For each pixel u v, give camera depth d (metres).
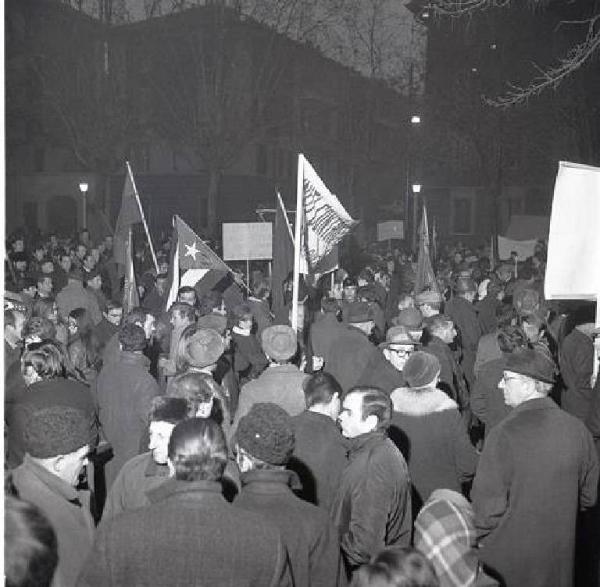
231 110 38.47
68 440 3.80
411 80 47.25
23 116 45.22
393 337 6.95
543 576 4.52
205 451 3.25
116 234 11.75
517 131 38.22
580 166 7.14
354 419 4.50
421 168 48.34
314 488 4.81
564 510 4.54
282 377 5.86
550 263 7.15
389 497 4.33
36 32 41.06
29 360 5.55
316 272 8.56
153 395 6.31
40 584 2.45
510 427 4.61
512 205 48.09
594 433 6.28
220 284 13.48
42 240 31.86
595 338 7.08
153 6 41.38
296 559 3.53
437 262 27.95
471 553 3.16
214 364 5.77
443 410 5.45
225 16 38.88
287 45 41.75
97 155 39.00
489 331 12.96
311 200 8.27
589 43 14.38
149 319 8.73
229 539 3.12
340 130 51.91
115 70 41.06
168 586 3.07
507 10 36.94
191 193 47.78
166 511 3.17
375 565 2.59
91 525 3.92
